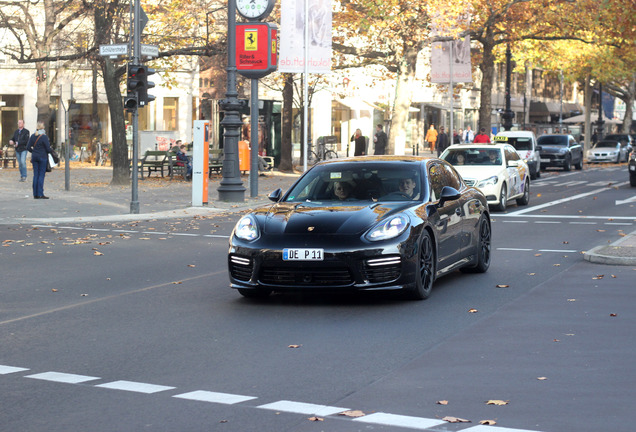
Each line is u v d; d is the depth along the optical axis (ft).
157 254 67.82
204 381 30.96
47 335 39.14
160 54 134.41
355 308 45.14
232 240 46.60
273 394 29.19
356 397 28.81
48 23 182.39
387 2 164.04
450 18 162.71
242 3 116.57
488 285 52.34
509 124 231.91
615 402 27.91
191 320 42.37
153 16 151.23
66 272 58.59
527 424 25.63
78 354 35.35
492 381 30.71
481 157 106.63
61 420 26.48
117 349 36.19
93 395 29.27
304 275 44.55
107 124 226.79
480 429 25.16
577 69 289.74
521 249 69.51
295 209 47.70
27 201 111.04
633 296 48.11
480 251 56.85
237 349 36.06
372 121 290.15
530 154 178.70
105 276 56.85
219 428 25.54
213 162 172.65
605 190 141.90
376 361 33.88
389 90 282.15
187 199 117.91
